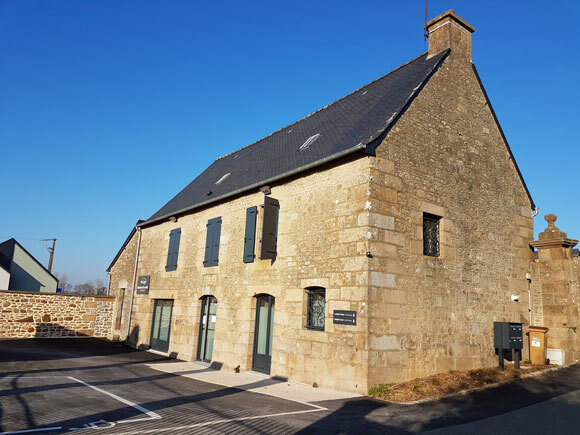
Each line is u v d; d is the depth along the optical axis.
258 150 15.88
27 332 16.20
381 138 8.74
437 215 9.59
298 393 7.95
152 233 16.66
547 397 7.37
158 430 5.18
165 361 12.51
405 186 9.05
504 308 10.63
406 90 10.30
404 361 8.34
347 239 8.62
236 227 11.96
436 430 5.48
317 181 9.59
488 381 8.51
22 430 4.95
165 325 14.77
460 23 11.45
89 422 5.43
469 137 10.84
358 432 5.36
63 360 11.20
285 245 10.09
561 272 11.02
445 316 9.26
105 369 10.20
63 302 17.09
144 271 16.62
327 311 8.72
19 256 30.52
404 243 8.79
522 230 11.66
